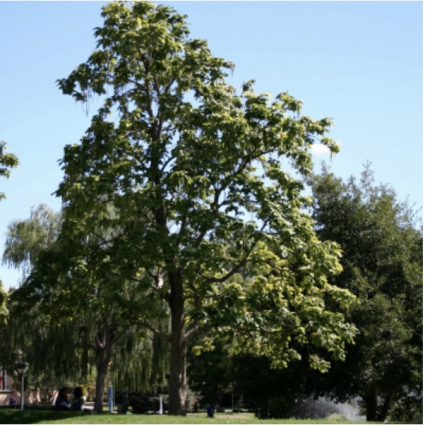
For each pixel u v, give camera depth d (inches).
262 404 1221.7
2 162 980.6
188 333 882.1
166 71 884.0
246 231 809.5
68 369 1358.3
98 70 898.1
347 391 1167.6
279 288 939.3
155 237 789.9
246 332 902.4
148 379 1401.3
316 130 866.8
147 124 911.7
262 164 920.9
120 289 815.7
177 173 782.5
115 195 850.1
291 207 865.5
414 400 1221.7
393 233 1216.8
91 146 884.6
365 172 1283.2
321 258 830.5
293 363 1145.4
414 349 1135.6
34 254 1322.6
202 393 2219.5
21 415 837.8
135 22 858.8
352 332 870.4
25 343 1349.7
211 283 888.9
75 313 889.5
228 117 812.0
